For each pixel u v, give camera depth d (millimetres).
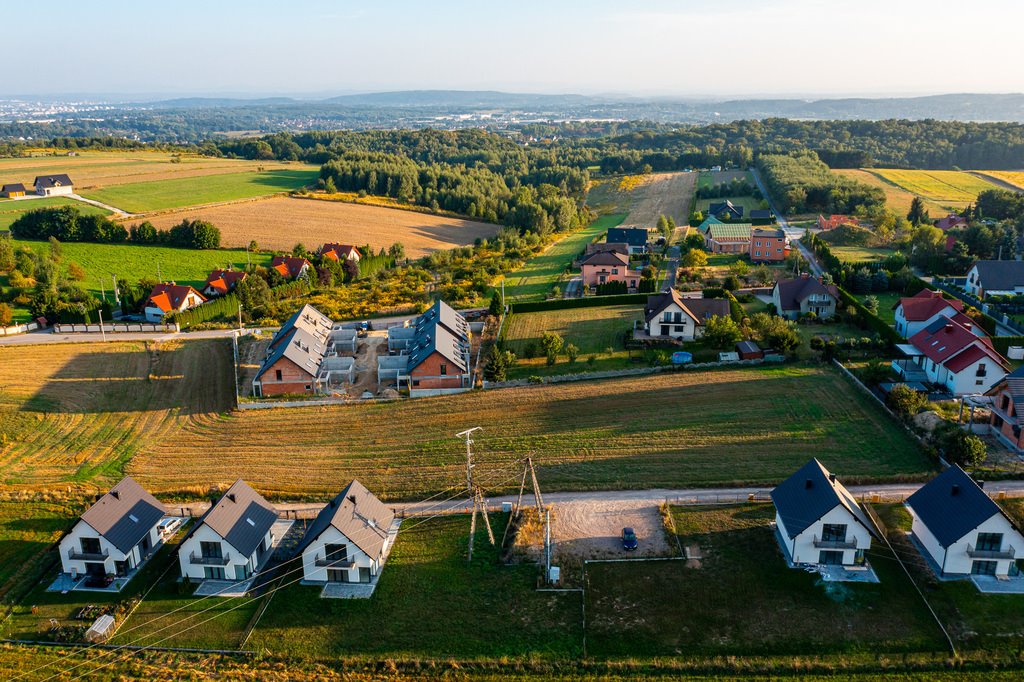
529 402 82875
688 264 143875
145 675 47156
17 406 87938
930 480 61375
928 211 186375
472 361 97562
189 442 79500
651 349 97625
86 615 52688
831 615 49250
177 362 101188
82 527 56094
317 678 46531
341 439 78250
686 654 46969
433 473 70375
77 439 81312
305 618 51969
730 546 56688
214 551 56031
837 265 132250
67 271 144375
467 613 51594
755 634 48156
